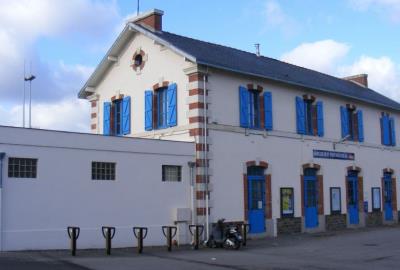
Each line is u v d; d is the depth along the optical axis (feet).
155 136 68.03
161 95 69.21
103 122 76.38
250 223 68.18
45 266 40.63
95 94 78.07
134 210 57.62
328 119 82.79
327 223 80.23
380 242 63.31
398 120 101.35
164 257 49.21
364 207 88.33
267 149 71.56
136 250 54.65
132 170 57.93
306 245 60.75
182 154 62.18
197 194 62.64
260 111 71.46
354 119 89.51
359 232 77.56
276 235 70.79
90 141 54.85
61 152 52.65
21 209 49.49
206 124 63.82
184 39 74.59
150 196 59.11
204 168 63.10
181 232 60.90
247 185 68.44
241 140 68.13
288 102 75.82
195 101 63.46
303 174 76.84
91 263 43.16
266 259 48.06
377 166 93.04
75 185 53.31
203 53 68.59
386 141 95.86
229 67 65.62
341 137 84.84
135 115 71.72
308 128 79.56
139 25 71.00
